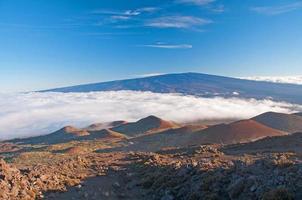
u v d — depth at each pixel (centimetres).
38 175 3578
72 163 5294
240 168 2781
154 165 4334
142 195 3178
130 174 4181
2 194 2773
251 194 2320
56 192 3206
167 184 3156
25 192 2961
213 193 2569
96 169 4897
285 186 2191
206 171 3030
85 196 3133
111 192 3306
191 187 2859
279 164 2634
